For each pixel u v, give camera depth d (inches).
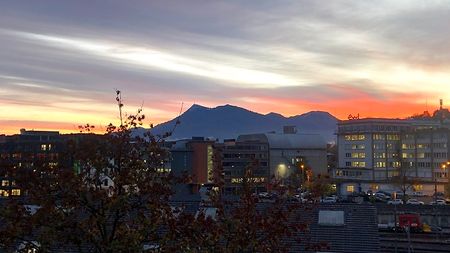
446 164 6437.0
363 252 1665.8
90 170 749.9
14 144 5787.4
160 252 732.7
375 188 6136.8
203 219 758.5
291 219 1266.0
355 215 1833.2
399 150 7155.5
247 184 847.7
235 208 853.8
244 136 7667.3
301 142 7293.3
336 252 1679.4
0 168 719.1
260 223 771.4
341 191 6195.9
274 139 7244.1
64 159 753.0
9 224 711.1
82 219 762.8
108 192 732.0
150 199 736.3
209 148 6363.2
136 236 704.4
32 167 727.7
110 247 700.7
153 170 753.6
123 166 745.0
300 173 6077.8
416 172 6899.6
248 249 762.2
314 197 991.0
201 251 745.0
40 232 761.6
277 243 784.9
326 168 7386.8
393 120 7337.6
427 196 5595.5
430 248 2361.0
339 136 7598.4
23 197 756.6
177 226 743.1
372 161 7116.1
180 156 6122.1
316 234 1748.3
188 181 823.7
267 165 7003.0
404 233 2837.1
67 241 726.5
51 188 719.7
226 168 6638.8
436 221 3129.9
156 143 760.3
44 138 6697.8
